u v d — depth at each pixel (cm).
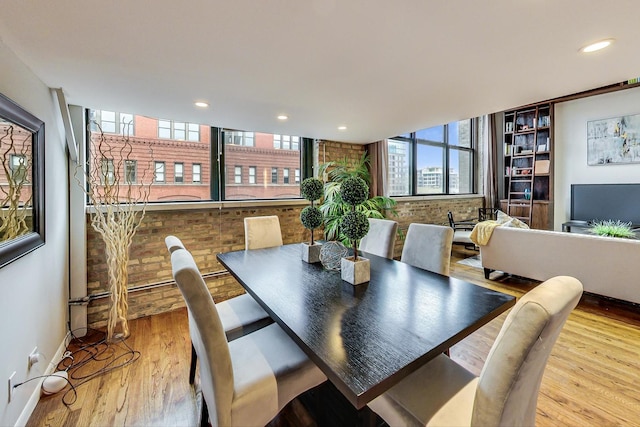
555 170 597
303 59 177
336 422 161
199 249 333
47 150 204
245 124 335
